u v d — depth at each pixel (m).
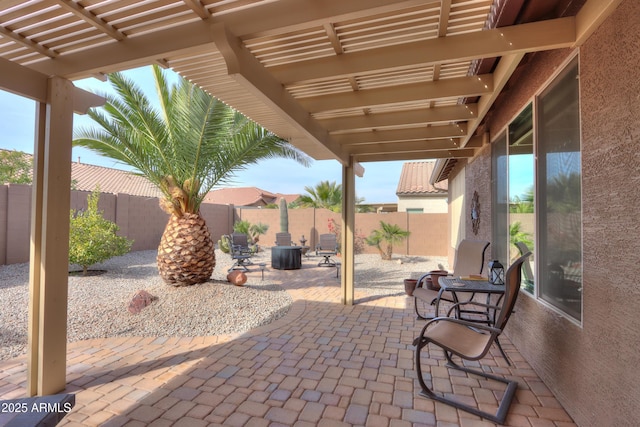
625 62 1.83
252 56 2.65
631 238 1.80
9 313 5.05
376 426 2.43
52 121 2.82
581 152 2.30
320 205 17.08
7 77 2.56
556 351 2.76
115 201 11.52
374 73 2.99
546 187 3.02
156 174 6.23
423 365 3.42
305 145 5.47
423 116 4.19
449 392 2.89
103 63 2.72
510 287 2.67
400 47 2.69
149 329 4.44
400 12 2.29
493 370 3.30
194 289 5.85
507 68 2.83
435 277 5.25
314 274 8.97
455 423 2.46
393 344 4.00
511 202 4.09
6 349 3.77
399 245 13.43
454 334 2.99
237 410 2.61
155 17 2.39
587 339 2.26
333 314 5.28
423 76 3.31
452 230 10.56
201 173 6.35
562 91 2.67
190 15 2.36
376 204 23.02
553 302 2.87
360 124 4.40
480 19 2.40
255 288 6.53
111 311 4.98
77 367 3.34
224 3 2.25
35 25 2.51
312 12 2.14
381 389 2.94
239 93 3.65
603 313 2.06
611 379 1.98
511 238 4.10
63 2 2.15
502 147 4.52
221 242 13.39
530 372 3.25
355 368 3.35
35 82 2.77
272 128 4.86
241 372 3.25
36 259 2.84
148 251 12.45
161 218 13.51
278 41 2.64
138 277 8.15
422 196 16.02
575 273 2.48
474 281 3.96
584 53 2.26
